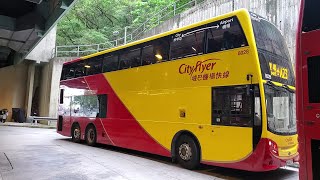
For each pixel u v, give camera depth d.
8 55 27.97
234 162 7.35
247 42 7.36
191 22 17.39
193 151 8.38
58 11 13.53
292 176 7.95
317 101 4.41
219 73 7.88
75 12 34.38
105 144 13.37
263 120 6.90
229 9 14.50
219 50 7.97
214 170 8.52
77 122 14.36
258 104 7.03
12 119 26.75
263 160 6.84
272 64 7.57
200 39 8.55
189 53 8.79
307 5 4.77
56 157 9.82
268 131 6.91
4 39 19.45
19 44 20.59
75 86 14.78
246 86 7.23
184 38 9.05
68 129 15.04
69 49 32.06
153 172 7.99
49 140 14.90
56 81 25.28
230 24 7.86
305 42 4.66
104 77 12.46
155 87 9.78
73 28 33.69
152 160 9.91
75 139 14.41
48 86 25.95
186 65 8.80
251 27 7.41
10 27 17.09
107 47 30.33
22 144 12.91
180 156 8.77
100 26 34.69
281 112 7.46
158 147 9.51
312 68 4.53
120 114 11.30
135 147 10.47
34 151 10.92
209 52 8.22
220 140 7.67
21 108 27.31
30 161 8.97
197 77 8.43
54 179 6.86
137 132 10.38
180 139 8.82
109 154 10.98
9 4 15.66
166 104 9.29
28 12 16.75
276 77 7.59
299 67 4.69
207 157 7.95
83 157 10.01
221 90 7.79
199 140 8.17
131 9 33.59
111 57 12.25
